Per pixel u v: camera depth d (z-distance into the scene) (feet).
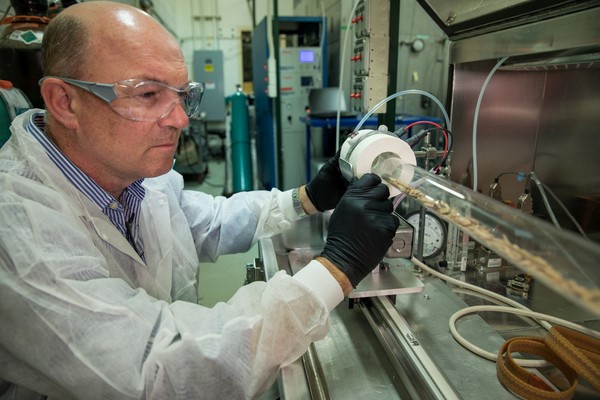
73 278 1.99
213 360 1.91
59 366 1.82
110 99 2.15
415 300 2.91
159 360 1.88
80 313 1.86
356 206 2.36
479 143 4.40
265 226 3.72
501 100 4.16
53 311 1.83
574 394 2.14
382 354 2.39
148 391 1.85
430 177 2.29
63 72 2.17
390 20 3.65
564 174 3.84
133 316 1.96
